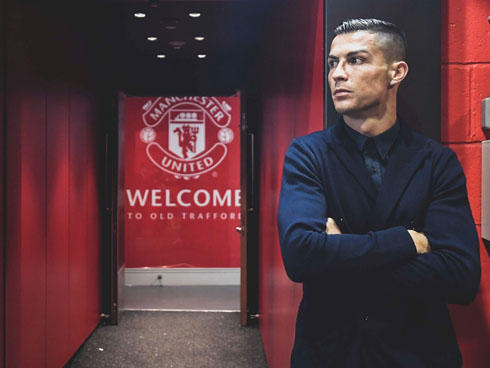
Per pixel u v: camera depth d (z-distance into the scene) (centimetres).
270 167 318
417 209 118
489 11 164
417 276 110
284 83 254
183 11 382
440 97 157
